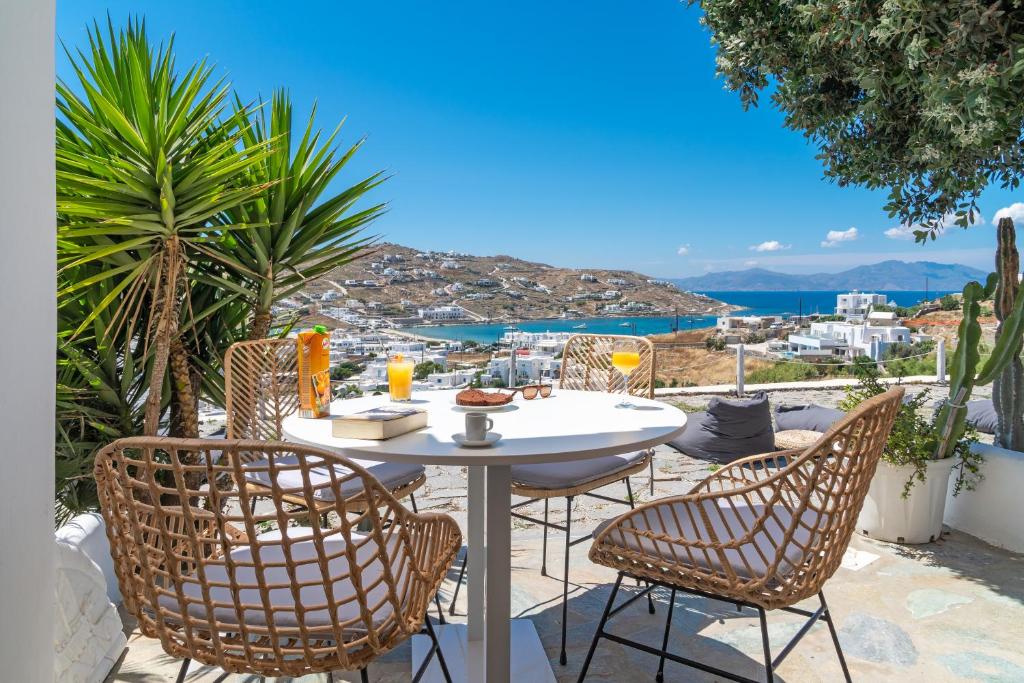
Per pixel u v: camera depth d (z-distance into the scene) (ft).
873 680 6.50
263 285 10.45
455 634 7.43
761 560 4.96
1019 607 8.03
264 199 10.52
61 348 8.99
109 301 8.46
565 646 7.06
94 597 6.47
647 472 15.14
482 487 6.49
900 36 8.20
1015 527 9.75
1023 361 10.28
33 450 3.14
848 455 4.61
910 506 10.01
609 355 11.01
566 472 7.58
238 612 3.78
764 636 4.77
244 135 10.78
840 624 7.65
